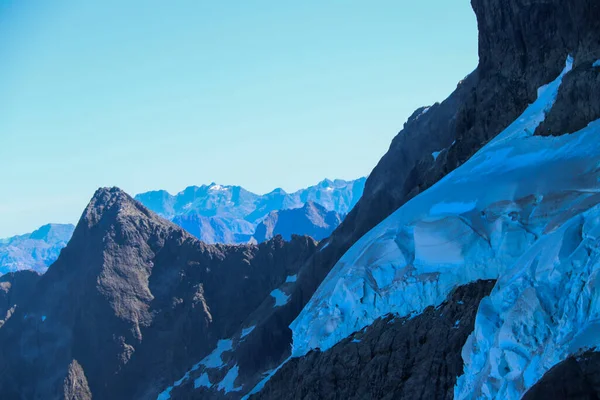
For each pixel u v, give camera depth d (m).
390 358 79.50
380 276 85.75
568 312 56.38
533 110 88.81
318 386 87.00
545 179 73.62
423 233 80.81
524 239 72.81
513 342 58.47
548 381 48.97
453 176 88.31
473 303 74.38
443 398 71.50
